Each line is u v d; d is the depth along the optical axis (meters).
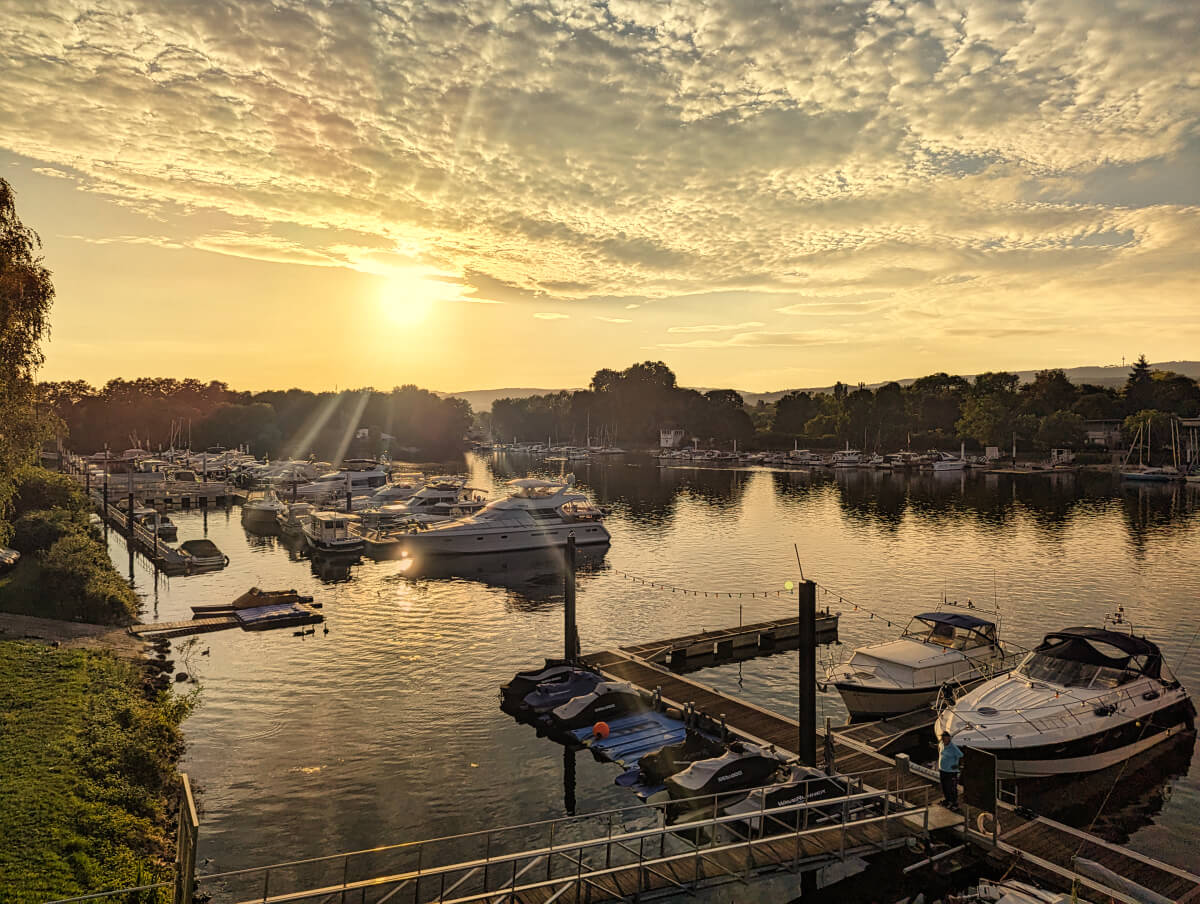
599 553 62.72
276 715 28.33
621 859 19.36
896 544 64.56
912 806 19.84
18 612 38.34
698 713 26.16
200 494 102.19
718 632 37.84
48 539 49.81
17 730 21.89
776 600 46.50
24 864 15.59
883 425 174.12
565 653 33.00
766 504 94.69
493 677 32.56
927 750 25.27
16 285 29.34
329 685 31.48
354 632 39.50
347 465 139.38
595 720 26.83
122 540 69.00
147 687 29.80
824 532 71.69
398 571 56.59
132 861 16.89
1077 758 22.09
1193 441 137.38
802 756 21.42
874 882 18.48
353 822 21.05
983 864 18.03
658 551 63.22
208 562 57.03
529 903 15.99
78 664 28.89
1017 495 102.44
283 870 18.62
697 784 20.36
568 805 22.12
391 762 24.62
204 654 35.50
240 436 177.12
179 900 12.35
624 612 44.03
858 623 41.47
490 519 62.50
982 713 22.67
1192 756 24.34
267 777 23.50
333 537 62.66
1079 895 16.22
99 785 19.67
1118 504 91.25
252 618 40.56
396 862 19.22
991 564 55.34
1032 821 19.23
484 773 23.94
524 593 49.00
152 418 179.75
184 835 12.40
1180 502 93.12
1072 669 24.77
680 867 17.36
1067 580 49.91
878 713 27.48
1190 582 49.06
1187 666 33.44
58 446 128.25
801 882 18.62
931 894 17.86
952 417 179.50
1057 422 150.88
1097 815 21.14
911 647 29.97
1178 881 16.66
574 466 167.38
